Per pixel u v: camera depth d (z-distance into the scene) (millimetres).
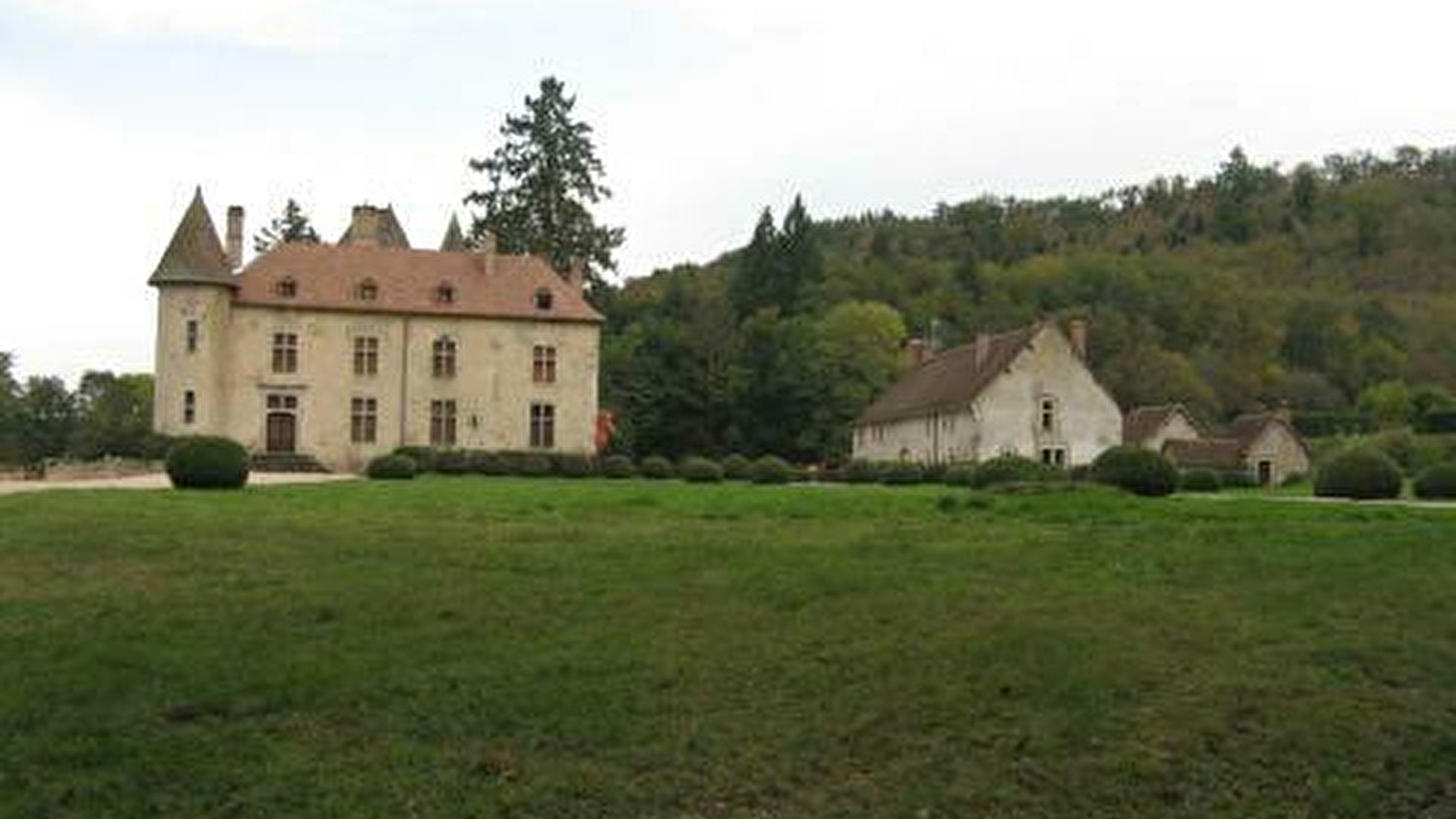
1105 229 151000
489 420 63219
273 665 11633
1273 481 66250
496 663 11945
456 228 81875
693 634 12984
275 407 61469
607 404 75125
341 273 63188
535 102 75562
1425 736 11500
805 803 9992
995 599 14602
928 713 11281
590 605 13977
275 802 9531
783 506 26828
